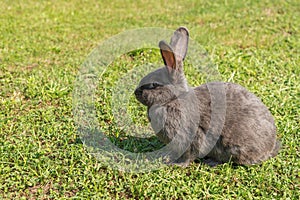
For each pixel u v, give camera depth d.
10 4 3.71
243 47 2.94
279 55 2.82
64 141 2.27
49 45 2.97
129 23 3.30
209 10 3.56
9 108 2.44
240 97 2.17
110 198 2.06
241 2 3.71
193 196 2.06
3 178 2.13
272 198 2.06
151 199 2.05
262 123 2.16
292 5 3.60
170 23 3.29
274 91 2.51
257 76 2.64
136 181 2.10
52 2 3.79
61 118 2.38
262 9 3.54
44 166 2.17
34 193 2.10
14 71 2.71
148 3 3.80
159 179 2.12
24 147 2.23
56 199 2.06
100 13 3.55
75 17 3.44
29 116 2.38
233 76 2.61
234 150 2.15
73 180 2.12
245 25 3.22
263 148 2.16
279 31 3.12
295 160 2.18
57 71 2.69
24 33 3.12
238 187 2.09
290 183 2.12
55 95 2.51
